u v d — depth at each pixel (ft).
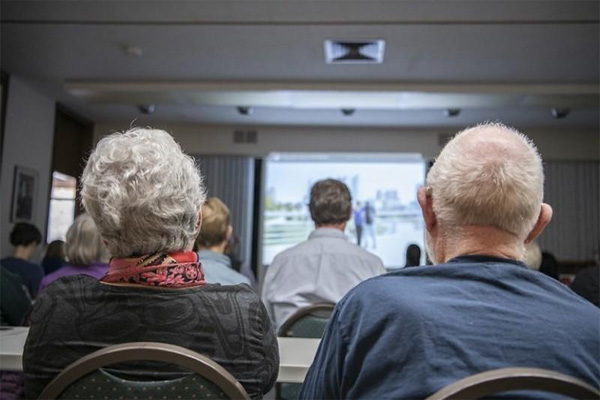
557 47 12.43
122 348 2.28
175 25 11.57
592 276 7.66
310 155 22.12
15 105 15.62
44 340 2.60
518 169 2.44
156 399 2.34
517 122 20.11
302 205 22.30
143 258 2.72
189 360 2.28
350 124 21.38
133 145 2.85
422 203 2.76
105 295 2.63
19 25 11.74
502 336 2.19
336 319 2.62
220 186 21.95
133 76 15.28
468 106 16.84
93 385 2.32
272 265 6.77
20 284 7.49
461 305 2.28
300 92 15.55
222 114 20.17
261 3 10.42
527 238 2.64
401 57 13.29
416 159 21.90
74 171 20.70
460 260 2.46
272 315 6.77
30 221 16.65
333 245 6.52
